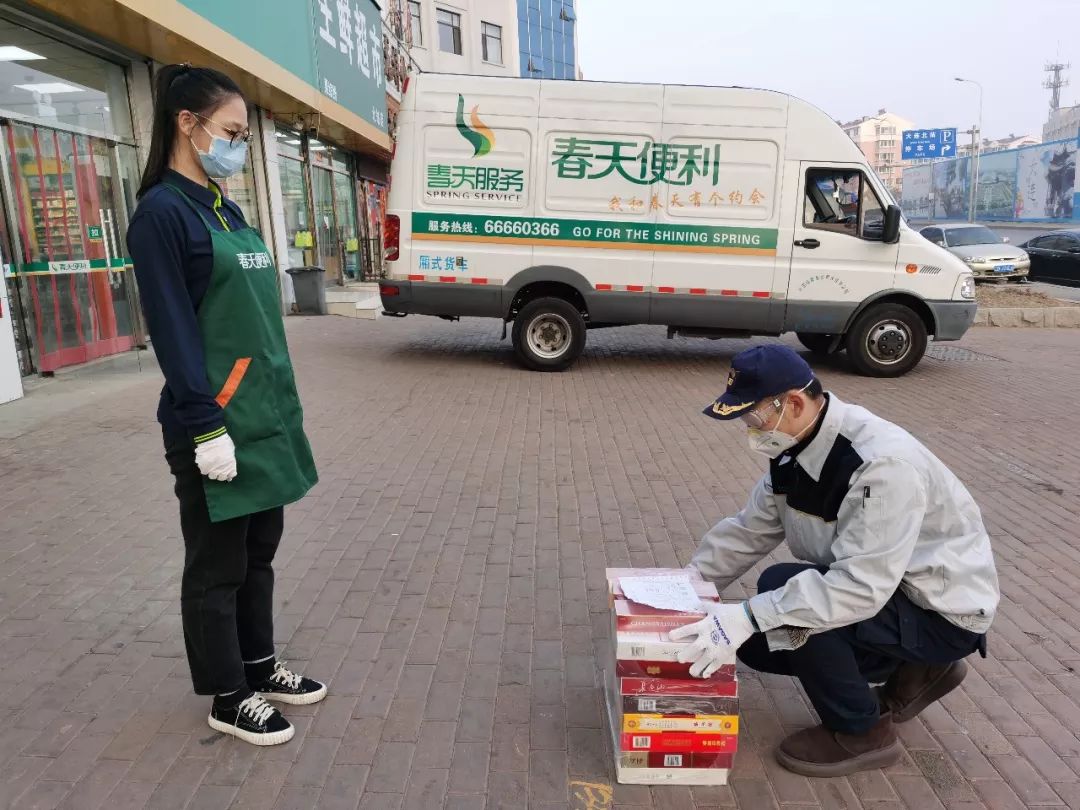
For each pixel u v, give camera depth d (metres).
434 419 6.94
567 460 5.83
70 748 2.65
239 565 2.57
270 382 2.50
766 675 3.18
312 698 2.90
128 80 9.51
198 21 8.98
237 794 2.46
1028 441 6.55
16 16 7.55
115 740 2.70
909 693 2.65
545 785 2.52
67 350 8.45
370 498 5.00
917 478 2.28
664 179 8.57
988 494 5.27
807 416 2.40
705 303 8.77
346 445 6.12
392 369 9.08
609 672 2.77
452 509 4.84
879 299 8.92
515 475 5.48
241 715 2.69
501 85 8.50
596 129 8.52
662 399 7.86
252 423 2.45
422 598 3.72
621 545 4.36
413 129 8.59
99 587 3.76
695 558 2.94
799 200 8.63
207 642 2.59
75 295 8.59
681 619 2.48
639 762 2.51
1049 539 4.52
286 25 11.88
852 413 2.44
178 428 2.40
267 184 13.32
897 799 2.49
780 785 2.55
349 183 19.72
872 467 2.29
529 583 3.89
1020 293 16.50
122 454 5.62
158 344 2.26
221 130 2.36
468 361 9.66
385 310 8.98
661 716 2.46
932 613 2.42
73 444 5.83
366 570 4.00
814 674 2.47
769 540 2.83
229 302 2.38
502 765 2.61
